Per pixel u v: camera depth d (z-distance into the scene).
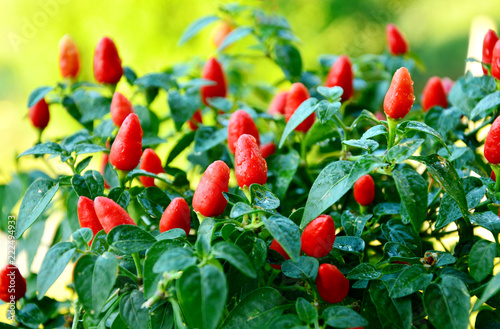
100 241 0.38
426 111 0.51
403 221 0.42
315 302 0.39
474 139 0.49
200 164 0.52
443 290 0.37
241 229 0.39
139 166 0.48
